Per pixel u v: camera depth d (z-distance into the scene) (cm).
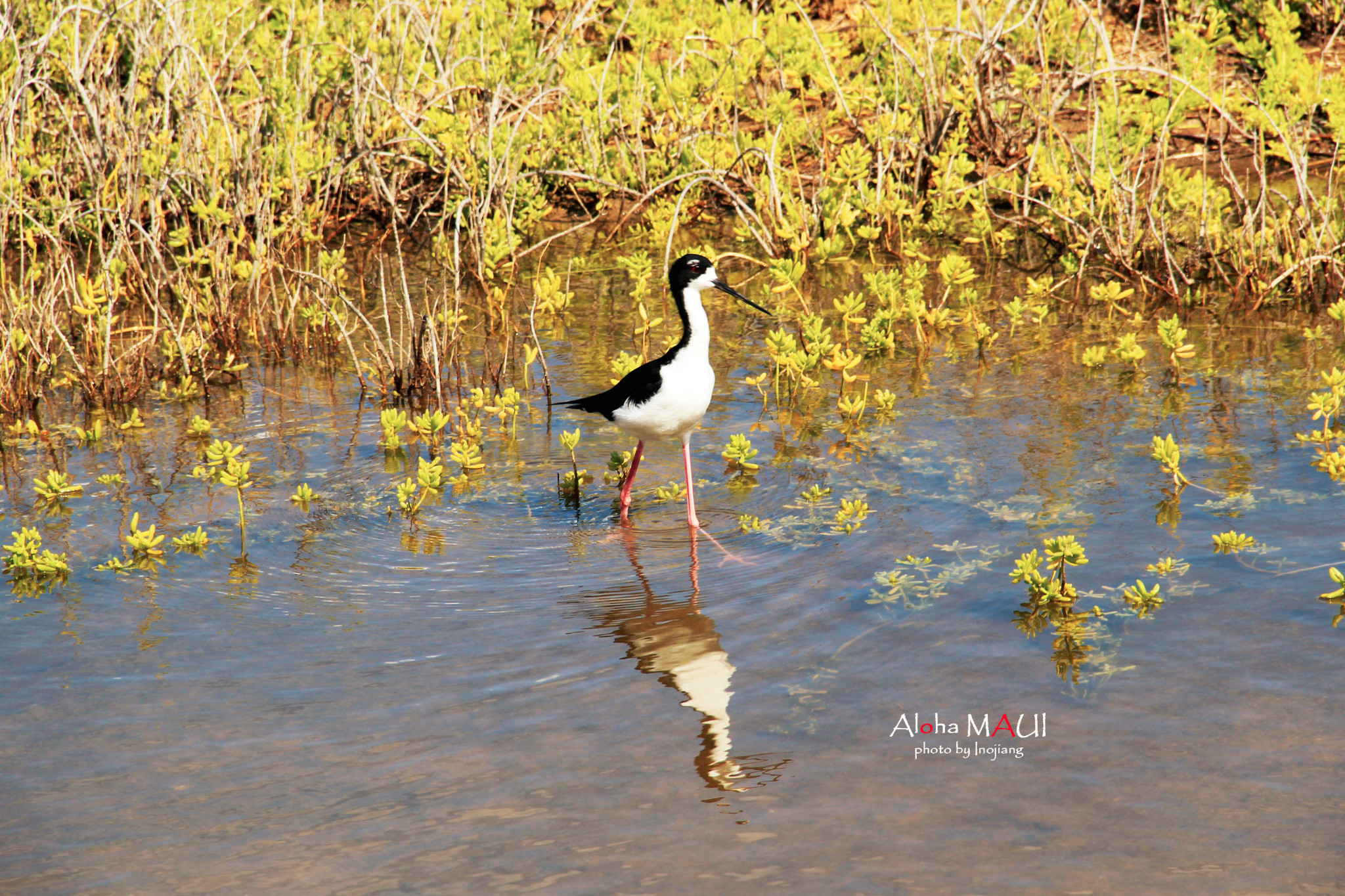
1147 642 751
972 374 1320
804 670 744
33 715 717
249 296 1588
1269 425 1112
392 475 1102
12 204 1638
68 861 591
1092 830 586
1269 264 1555
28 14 1928
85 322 1498
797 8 1983
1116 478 1012
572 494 1054
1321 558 844
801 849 582
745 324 1545
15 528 995
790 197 1825
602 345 1466
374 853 591
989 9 2150
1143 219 1698
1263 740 646
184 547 944
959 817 600
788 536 941
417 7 1997
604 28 2212
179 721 709
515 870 575
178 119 1938
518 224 1906
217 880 575
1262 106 1642
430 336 1299
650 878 566
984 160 2077
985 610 803
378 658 779
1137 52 2206
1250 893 538
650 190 1966
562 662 767
